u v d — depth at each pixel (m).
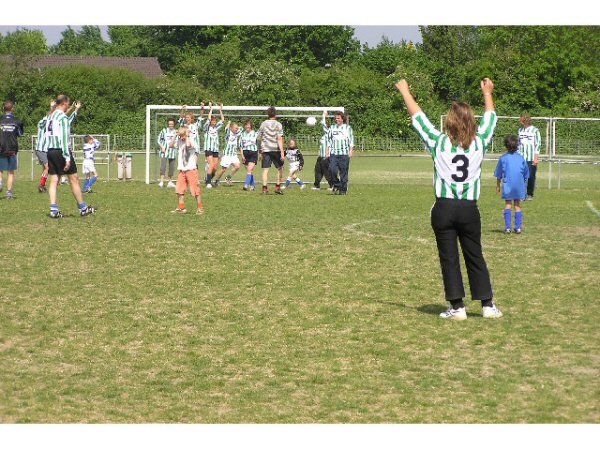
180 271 13.90
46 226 19.05
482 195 28.98
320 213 22.27
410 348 9.54
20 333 10.12
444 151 10.61
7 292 12.21
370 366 8.88
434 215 10.78
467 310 11.38
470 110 10.62
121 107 64.38
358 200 26.31
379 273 13.87
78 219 20.42
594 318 10.87
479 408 7.66
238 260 14.93
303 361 9.06
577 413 7.52
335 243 16.91
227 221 20.27
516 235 18.44
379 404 7.78
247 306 11.55
